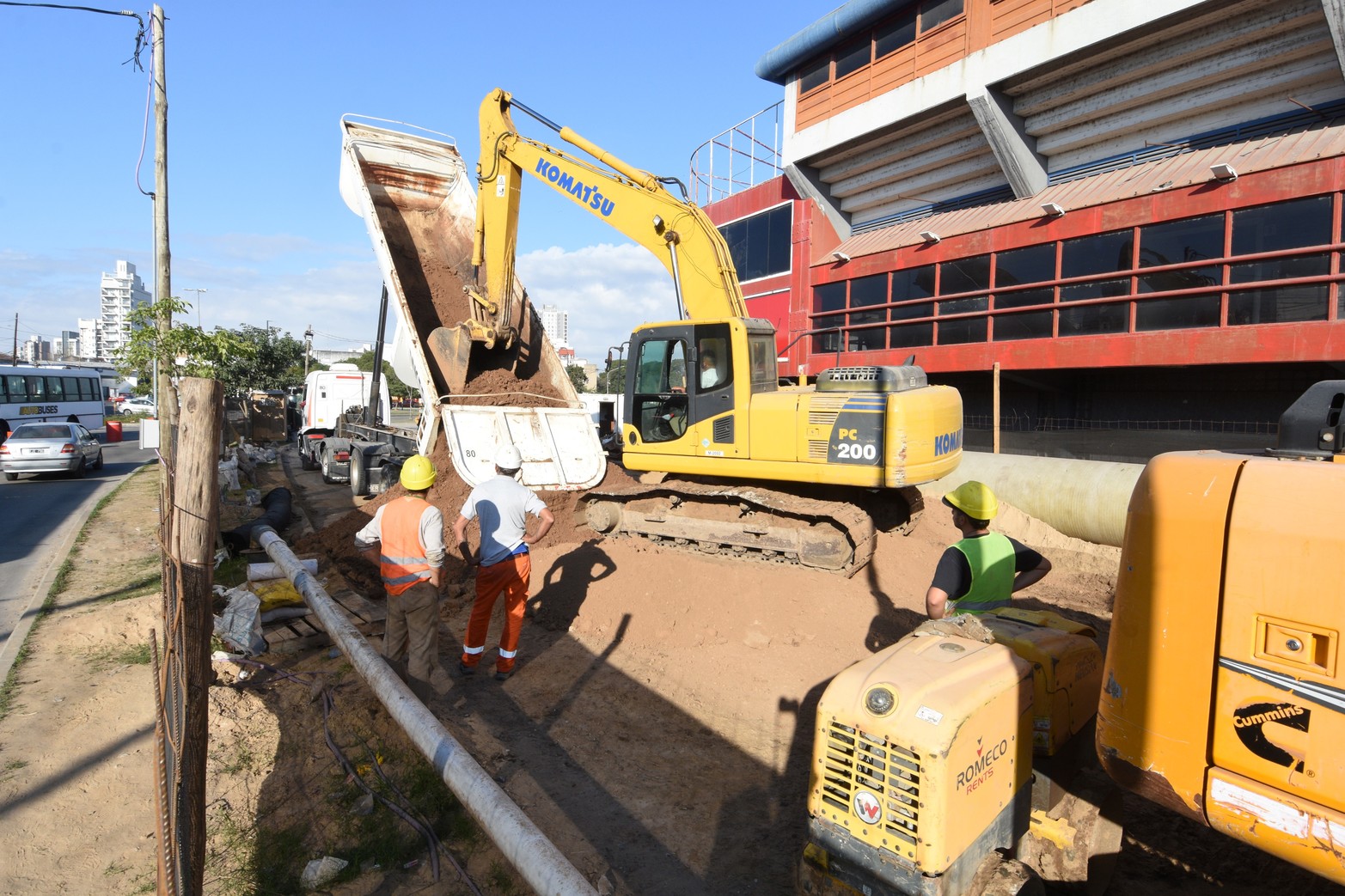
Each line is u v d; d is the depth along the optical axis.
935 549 8.84
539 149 9.99
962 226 15.21
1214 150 12.38
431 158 12.63
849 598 7.28
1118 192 12.65
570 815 4.43
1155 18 12.11
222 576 8.83
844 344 17.44
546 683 6.15
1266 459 2.57
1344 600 2.18
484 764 4.93
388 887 3.87
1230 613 2.44
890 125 16.64
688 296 9.04
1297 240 10.34
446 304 12.12
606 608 7.34
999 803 3.11
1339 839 2.19
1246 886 3.78
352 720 5.43
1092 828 3.51
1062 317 13.13
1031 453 14.34
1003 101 14.89
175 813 3.02
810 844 3.16
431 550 5.40
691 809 4.52
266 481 17.30
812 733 5.43
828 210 19.59
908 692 2.93
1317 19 11.13
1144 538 2.70
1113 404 14.12
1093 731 3.82
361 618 7.39
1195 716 2.53
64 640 6.98
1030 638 3.63
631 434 9.09
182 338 11.71
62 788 4.65
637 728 5.47
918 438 7.44
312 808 4.51
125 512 13.32
